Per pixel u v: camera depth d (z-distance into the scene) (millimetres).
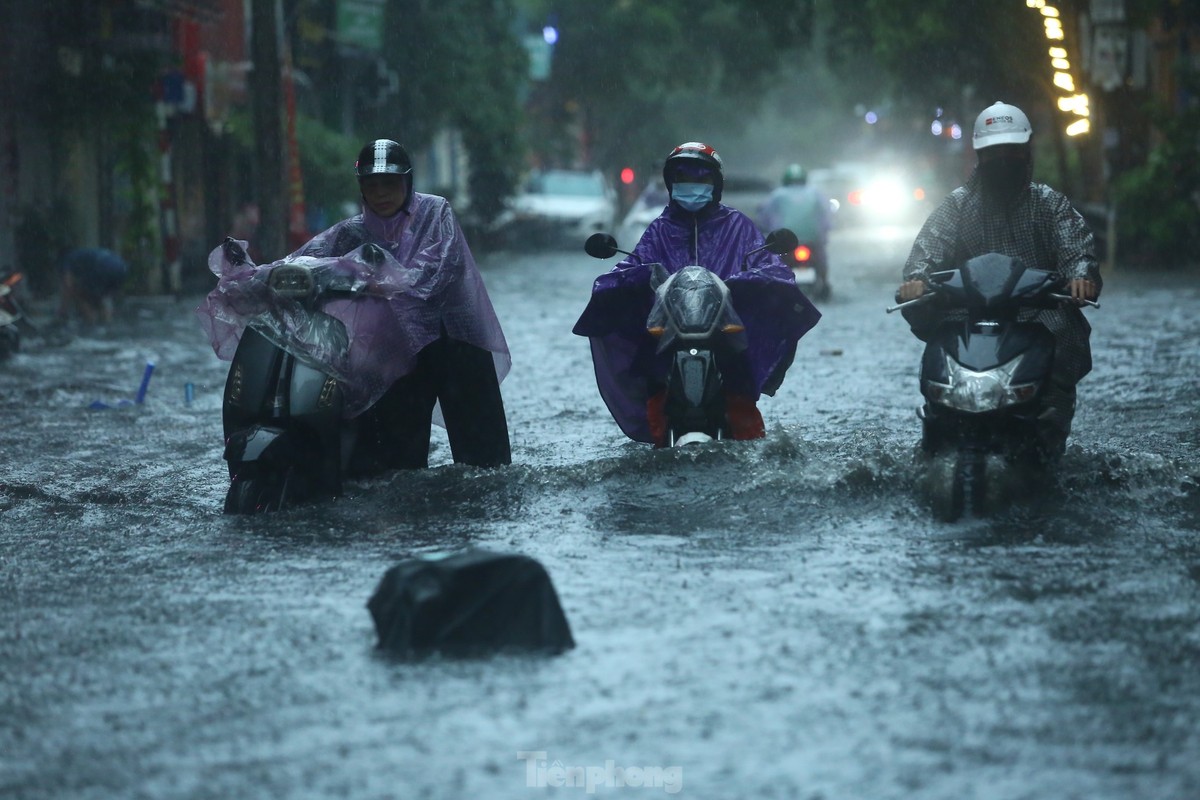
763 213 84812
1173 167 100250
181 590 22188
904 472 27375
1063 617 19578
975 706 16266
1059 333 27578
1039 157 142500
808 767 14641
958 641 18578
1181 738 15297
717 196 32062
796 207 83438
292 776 14711
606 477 28781
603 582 21812
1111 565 22312
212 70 107312
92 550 25141
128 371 55406
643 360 32031
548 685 17203
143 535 26266
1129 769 14516
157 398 47594
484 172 153250
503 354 31344
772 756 14938
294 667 18141
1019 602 20328
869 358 54469
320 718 16328
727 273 31625
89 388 49906
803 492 27078
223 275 28656
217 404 46031
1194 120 100500
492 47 157875
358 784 14469
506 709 16453
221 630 19891
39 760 15352
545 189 163750
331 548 24781
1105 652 18078
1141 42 106000
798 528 25141
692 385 28969
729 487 27750
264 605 21156
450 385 30906
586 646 18656
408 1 151000
